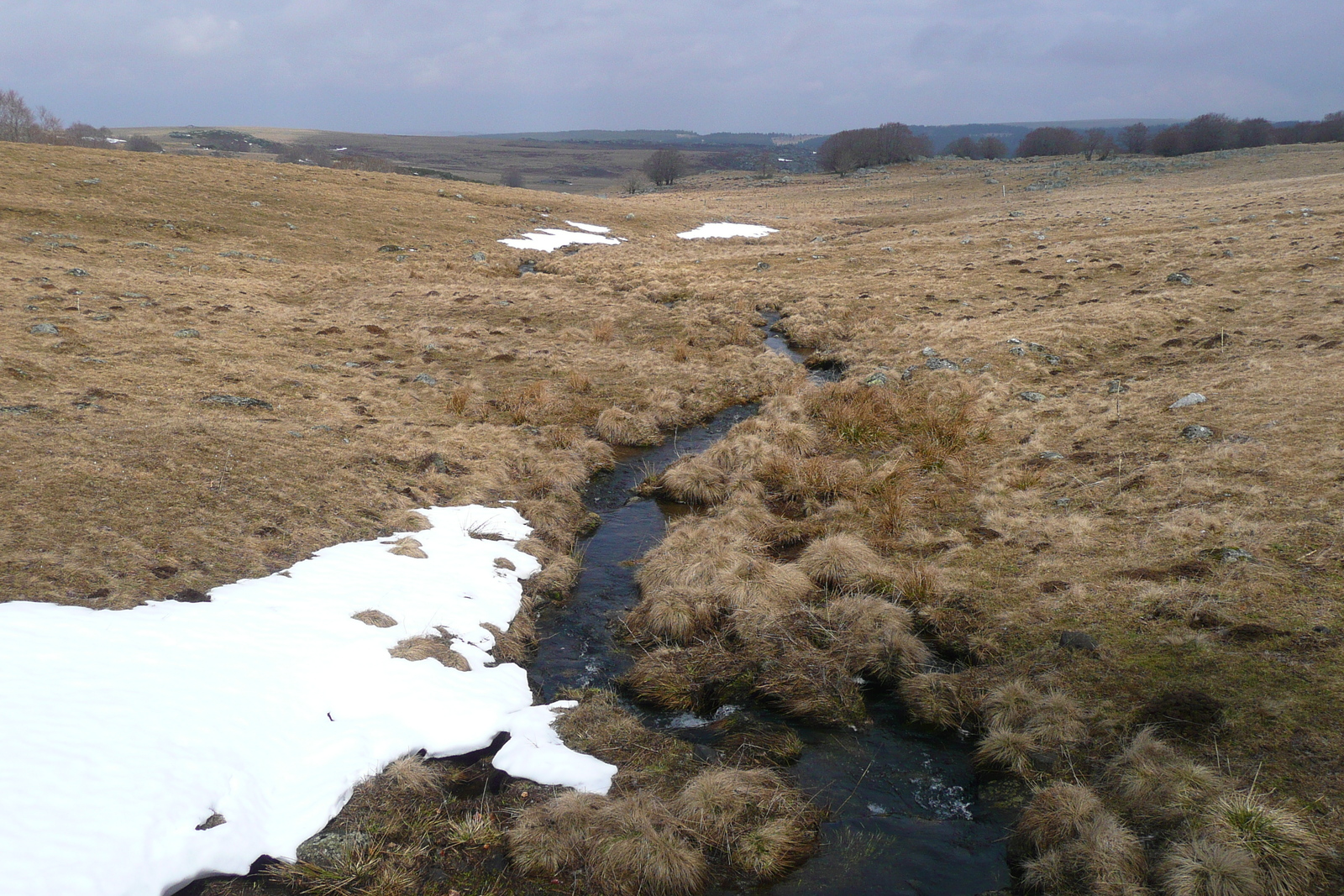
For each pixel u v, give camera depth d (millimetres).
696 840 6848
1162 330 21953
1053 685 8312
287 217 45656
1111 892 5777
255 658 8125
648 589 11609
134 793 5992
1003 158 152375
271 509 11969
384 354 23578
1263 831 5809
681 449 18469
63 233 34406
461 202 58688
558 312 30969
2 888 4988
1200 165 89125
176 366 18938
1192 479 12148
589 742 8164
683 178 158750
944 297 30234
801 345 27266
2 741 6051
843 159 139375
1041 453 14859
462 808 7156
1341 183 51000
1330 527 9922
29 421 13656
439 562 11523
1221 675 7883
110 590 8898
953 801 7477
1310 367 16344
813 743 8375
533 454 16734
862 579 11031
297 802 6723
